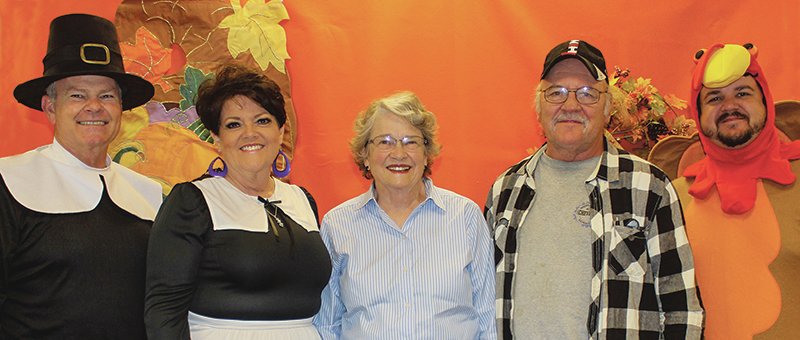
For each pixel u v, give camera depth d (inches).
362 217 101.0
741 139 103.4
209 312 88.2
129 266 93.2
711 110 105.7
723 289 105.0
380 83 142.9
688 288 93.7
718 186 107.0
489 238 102.8
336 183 141.5
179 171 132.3
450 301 96.0
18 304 87.4
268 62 138.2
